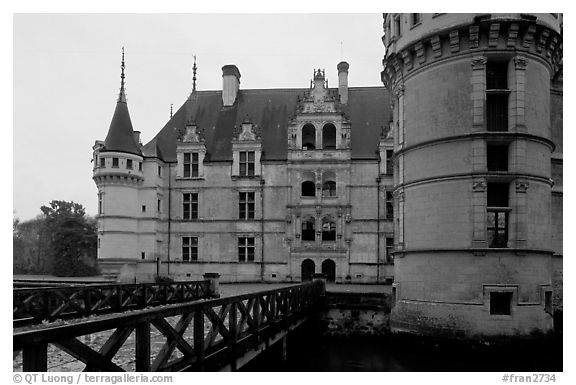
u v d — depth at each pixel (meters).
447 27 16.17
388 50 19.25
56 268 52.41
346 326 20.28
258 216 34.31
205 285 21.58
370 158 33.53
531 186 15.81
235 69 38.75
